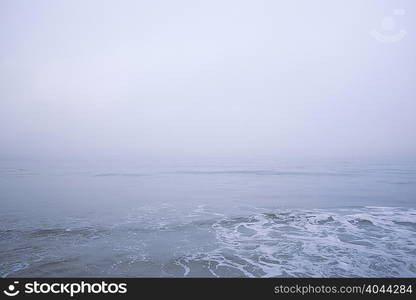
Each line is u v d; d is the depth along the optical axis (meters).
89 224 13.53
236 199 20.75
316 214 15.47
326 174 41.25
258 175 40.84
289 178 36.25
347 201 19.66
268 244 10.53
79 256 9.41
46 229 12.65
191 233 12.05
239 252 9.71
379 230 12.33
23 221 14.06
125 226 13.20
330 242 10.70
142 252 9.78
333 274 7.99
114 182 31.55
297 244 10.49
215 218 14.75
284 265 8.60
